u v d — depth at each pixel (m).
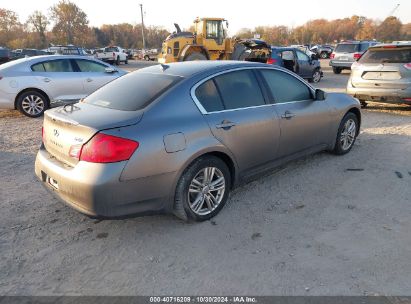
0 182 4.80
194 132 3.46
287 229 3.55
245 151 3.98
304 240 3.35
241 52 17.97
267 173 4.54
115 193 3.05
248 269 2.96
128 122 3.17
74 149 3.16
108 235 3.51
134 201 3.17
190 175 3.47
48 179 3.49
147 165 3.16
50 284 2.83
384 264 2.98
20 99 8.84
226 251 3.21
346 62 20.31
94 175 3.01
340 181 4.68
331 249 3.20
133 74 4.23
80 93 9.45
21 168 5.33
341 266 2.96
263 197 4.26
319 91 4.85
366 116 8.66
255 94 4.17
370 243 3.28
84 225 3.70
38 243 3.39
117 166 3.03
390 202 4.07
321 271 2.91
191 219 3.63
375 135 6.87
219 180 3.79
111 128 3.07
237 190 4.46
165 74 3.88
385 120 8.16
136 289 2.77
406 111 9.19
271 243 3.32
